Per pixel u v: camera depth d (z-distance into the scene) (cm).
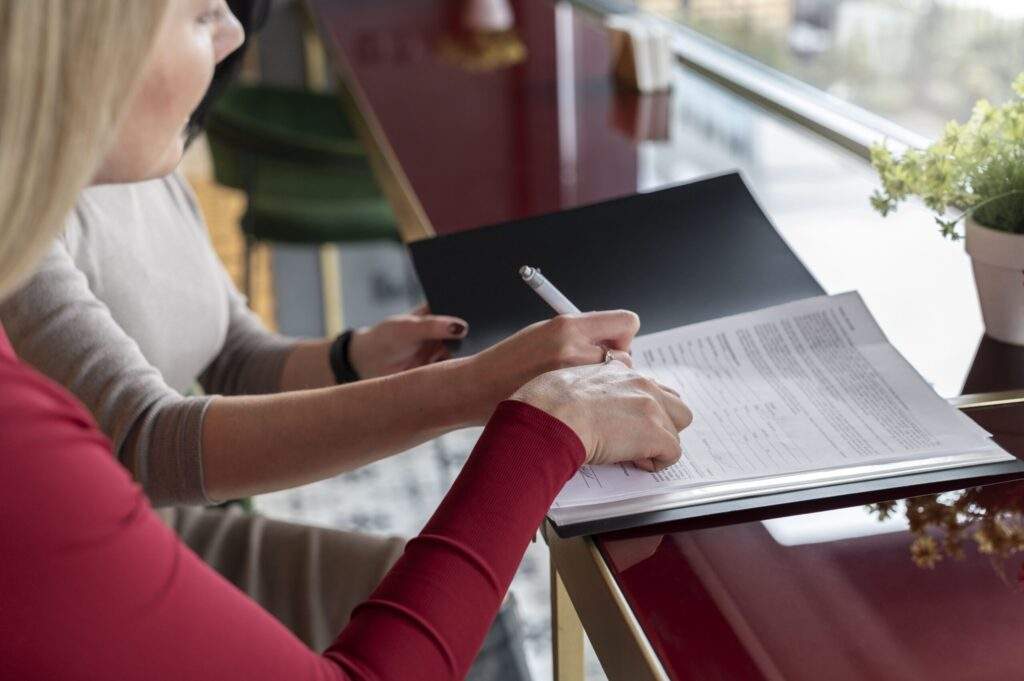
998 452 85
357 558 123
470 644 75
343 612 118
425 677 73
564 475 81
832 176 158
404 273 319
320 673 70
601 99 204
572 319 94
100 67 60
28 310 100
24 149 59
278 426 99
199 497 100
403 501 248
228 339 140
